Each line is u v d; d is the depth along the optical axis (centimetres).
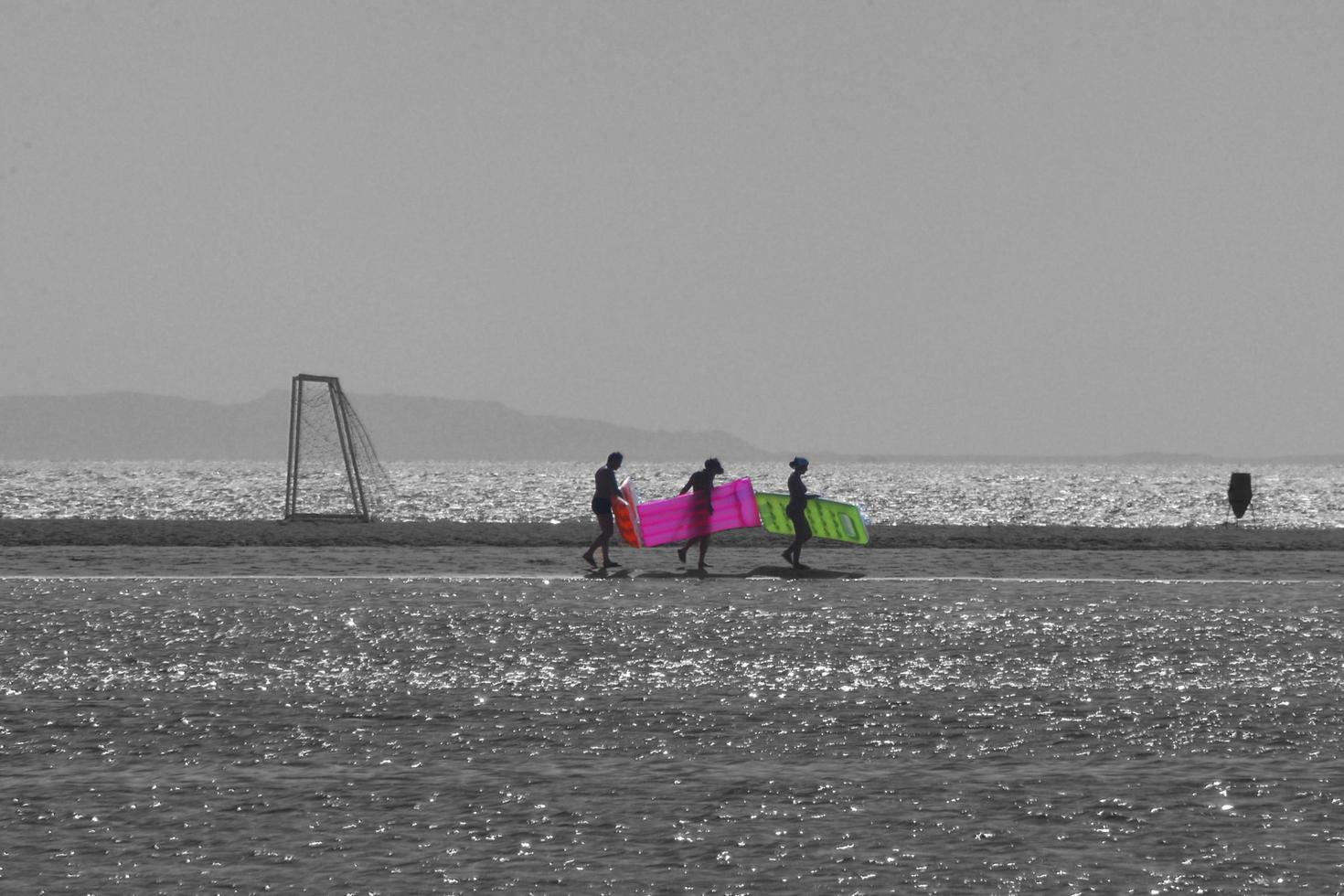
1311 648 6694
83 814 3788
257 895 3169
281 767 4297
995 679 5834
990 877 3278
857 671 6034
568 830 3656
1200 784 4072
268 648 6631
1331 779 4125
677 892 3191
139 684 5684
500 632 7212
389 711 5144
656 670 6050
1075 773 4212
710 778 4175
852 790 4038
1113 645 6781
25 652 6494
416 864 3384
